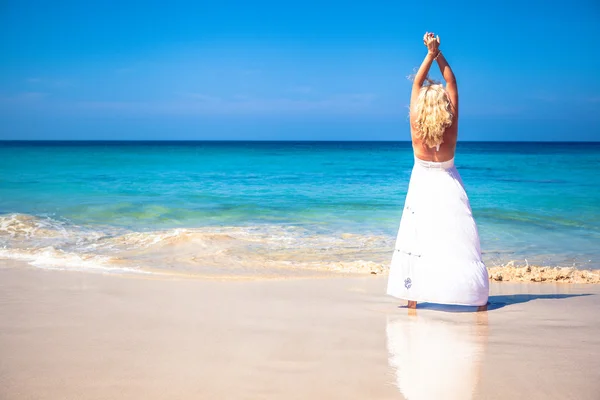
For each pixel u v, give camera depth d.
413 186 5.11
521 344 3.99
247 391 3.03
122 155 49.41
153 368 3.41
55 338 4.11
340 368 3.43
